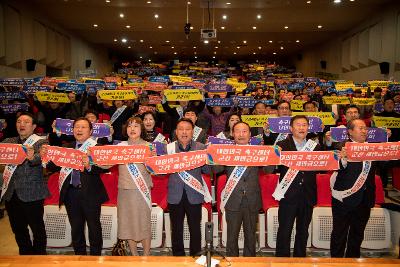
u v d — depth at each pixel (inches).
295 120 132.7
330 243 144.0
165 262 98.2
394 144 124.0
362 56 738.8
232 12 650.2
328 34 880.9
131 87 379.6
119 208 136.7
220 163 127.0
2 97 313.9
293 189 131.8
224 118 271.9
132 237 134.6
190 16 681.0
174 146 136.8
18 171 134.6
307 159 126.4
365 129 132.0
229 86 320.8
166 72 1138.7
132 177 134.3
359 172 131.0
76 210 136.7
